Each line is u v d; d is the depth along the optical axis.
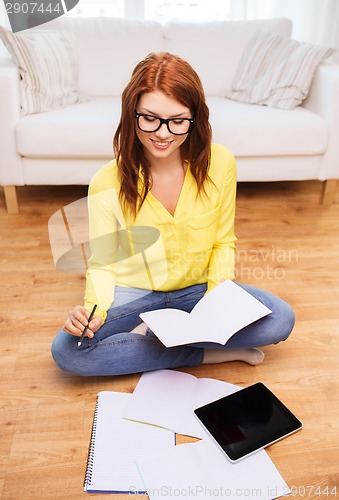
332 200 2.64
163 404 1.42
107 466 1.25
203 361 1.56
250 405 1.41
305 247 2.25
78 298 1.90
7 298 1.89
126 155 1.34
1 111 2.29
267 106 2.64
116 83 2.81
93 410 1.42
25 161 2.40
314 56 2.56
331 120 2.43
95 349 1.44
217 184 1.47
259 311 1.37
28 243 2.25
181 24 2.83
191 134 1.36
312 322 1.78
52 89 2.49
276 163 2.51
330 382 1.53
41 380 1.53
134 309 1.53
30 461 1.28
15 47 2.37
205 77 2.84
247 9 3.16
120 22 2.81
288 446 1.32
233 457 1.25
